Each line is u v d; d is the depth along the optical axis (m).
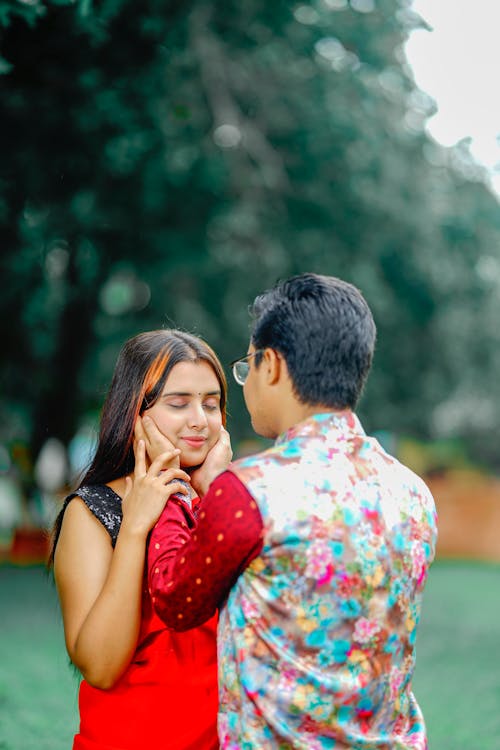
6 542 23.59
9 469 22.33
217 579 2.15
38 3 6.04
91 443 3.21
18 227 12.52
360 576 2.13
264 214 14.89
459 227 17.61
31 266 14.73
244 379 2.44
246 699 2.12
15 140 9.12
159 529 2.43
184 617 2.25
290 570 2.11
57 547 2.67
